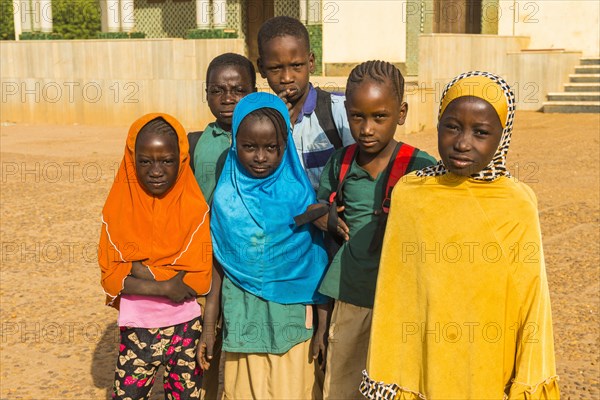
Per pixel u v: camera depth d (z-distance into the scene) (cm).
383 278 329
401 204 324
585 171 1199
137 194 380
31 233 898
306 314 386
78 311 645
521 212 309
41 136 1805
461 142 296
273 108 368
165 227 380
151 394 496
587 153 1359
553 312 621
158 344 387
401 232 324
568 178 1150
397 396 329
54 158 1465
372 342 331
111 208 384
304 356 387
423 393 322
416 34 2058
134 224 380
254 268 376
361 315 364
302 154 420
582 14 2067
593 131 1634
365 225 359
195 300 394
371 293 360
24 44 2106
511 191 313
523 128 1711
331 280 370
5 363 540
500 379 311
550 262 752
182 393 399
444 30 2155
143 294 379
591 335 573
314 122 418
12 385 505
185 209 383
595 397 475
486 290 309
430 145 1494
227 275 387
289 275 378
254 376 386
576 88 1988
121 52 1975
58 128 1975
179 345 391
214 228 386
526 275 307
